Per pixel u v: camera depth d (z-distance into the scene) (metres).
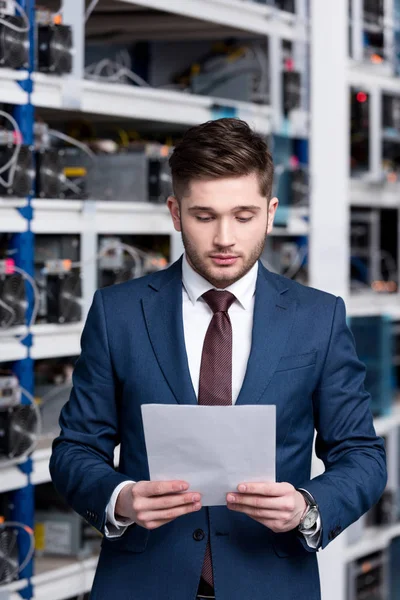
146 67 4.42
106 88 3.23
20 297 2.97
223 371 1.78
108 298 1.90
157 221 3.52
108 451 1.88
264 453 1.60
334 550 3.90
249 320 1.83
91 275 3.33
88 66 4.25
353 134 4.59
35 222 3.04
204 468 1.63
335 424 1.83
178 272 1.88
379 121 4.62
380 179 4.64
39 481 3.06
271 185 1.73
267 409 1.57
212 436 1.60
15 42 2.91
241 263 1.69
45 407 3.42
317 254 4.11
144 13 3.81
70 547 3.33
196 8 3.51
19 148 2.93
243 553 1.77
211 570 1.78
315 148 4.08
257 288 1.84
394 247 5.19
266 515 1.62
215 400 1.77
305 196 4.04
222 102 3.69
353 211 4.93
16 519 3.04
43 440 3.22
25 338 3.04
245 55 4.08
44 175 3.09
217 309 1.81
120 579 1.81
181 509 1.62
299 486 1.80
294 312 1.83
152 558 1.79
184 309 1.84
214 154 1.63
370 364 4.53
